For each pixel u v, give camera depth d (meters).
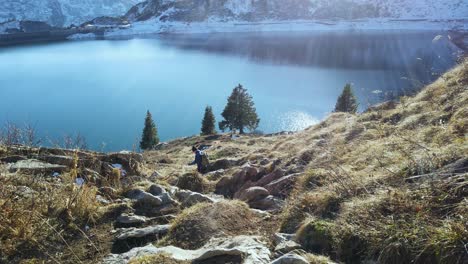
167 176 9.96
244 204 5.36
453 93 7.73
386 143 6.25
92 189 5.71
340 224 3.92
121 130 77.56
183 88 118.75
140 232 4.62
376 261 3.38
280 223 4.74
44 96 115.56
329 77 118.31
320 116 78.12
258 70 141.50
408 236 3.34
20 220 4.49
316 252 3.75
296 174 6.87
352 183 4.74
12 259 4.02
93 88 126.25
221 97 105.06
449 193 3.63
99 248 4.38
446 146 4.72
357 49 176.25
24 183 5.60
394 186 4.28
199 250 3.98
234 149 21.36
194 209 5.02
